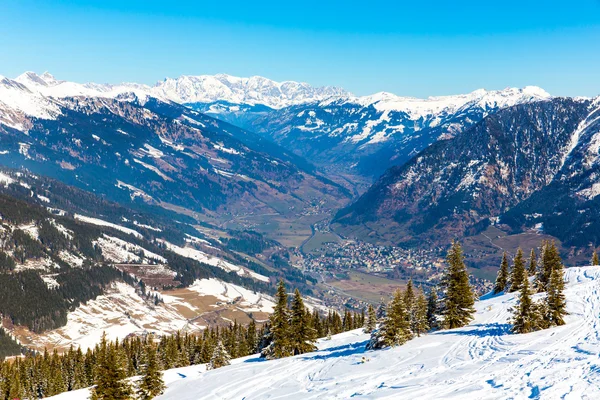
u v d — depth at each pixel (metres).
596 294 75.12
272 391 53.12
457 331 69.69
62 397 83.50
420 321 75.44
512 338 57.72
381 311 106.00
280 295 85.25
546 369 42.09
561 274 61.81
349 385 48.69
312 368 62.16
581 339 52.06
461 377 44.09
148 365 68.75
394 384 45.81
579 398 34.12
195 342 132.88
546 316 60.75
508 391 38.16
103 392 65.75
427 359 54.00
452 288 75.62
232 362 94.19
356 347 77.38
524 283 61.22
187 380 71.06
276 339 84.12
